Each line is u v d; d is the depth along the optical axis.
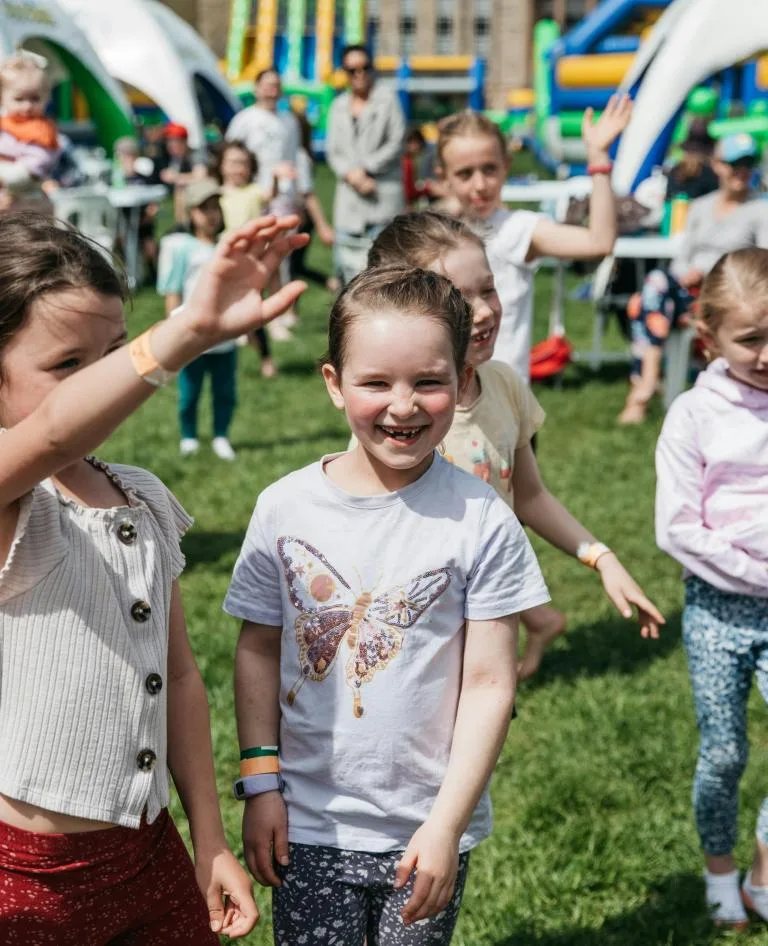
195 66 18.22
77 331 1.71
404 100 35.59
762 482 2.85
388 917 2.12
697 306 2.94
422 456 2.04
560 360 9.00
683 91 11.66
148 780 1.88
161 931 1.96
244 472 6.89
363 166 10.06
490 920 3.05
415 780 2.09
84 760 1.82
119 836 1.89
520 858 3.31
